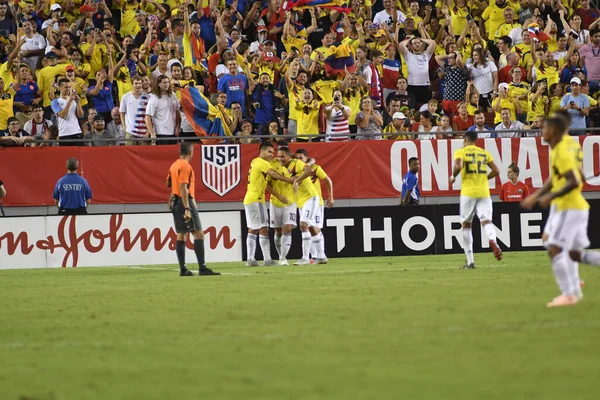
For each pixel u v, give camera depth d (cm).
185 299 3309
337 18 7688
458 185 6819
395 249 6003
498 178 6881
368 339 2181
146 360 1995
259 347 2116
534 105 7200
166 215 5906
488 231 4559
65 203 5950
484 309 2686
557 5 8212
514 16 8150
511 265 4741
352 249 5969
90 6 7194
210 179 6612
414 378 1711
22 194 6469
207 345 2175
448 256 5806
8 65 6844
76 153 6525
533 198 2683
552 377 1683
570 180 2597
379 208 5994
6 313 3056
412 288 3447
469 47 7750
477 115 6912
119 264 5862
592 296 2988
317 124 6925
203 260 4597
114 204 6550
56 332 2517
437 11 8031
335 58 7175
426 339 2153
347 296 3209
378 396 1562
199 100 6694
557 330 2234
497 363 1834
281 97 7012
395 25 7675
